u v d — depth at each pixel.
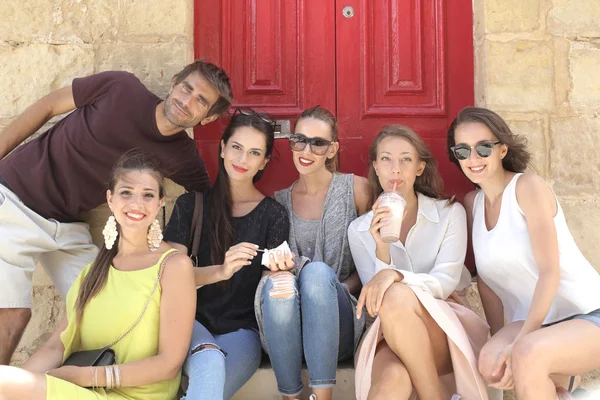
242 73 3.59
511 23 3.36
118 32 3.37
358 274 2.96
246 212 2.94
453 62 3.57
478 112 2.65
